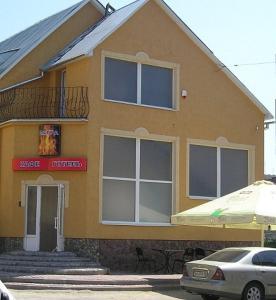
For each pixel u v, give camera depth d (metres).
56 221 20.45
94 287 16.61
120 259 20.42
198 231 22.31
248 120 24.22
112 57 21.27
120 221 20.81
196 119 22.81
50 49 23.88
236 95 24.00
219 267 14.20
